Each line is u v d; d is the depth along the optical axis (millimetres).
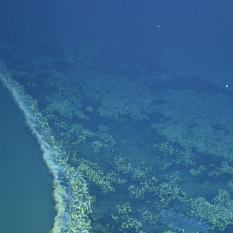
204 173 38781
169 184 35094
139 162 38062
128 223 28422
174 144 43438
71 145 37812
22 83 50281
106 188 32031
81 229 25938
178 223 30094
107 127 44031
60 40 73562
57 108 44781
